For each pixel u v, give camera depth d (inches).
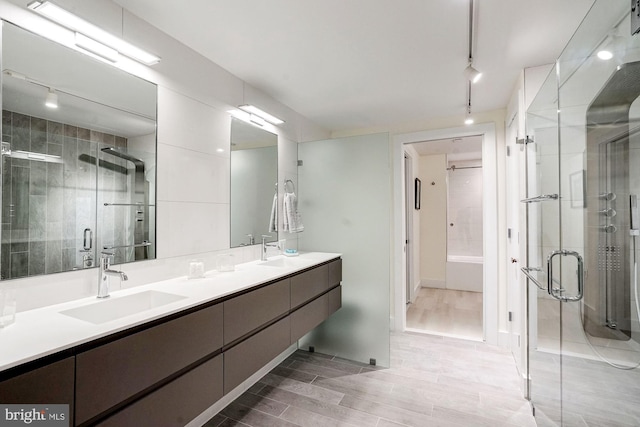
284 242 112.6
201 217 79.4
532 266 82.5
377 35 71.2
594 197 49.9
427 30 69.2
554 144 65.2
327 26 67.7
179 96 73.8
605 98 45.4
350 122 139.7
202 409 54.1
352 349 110.7
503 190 121.5
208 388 55.6
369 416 77.7
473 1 59.3
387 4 60.4
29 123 48.8
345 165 114.0
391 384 93.1
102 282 55.1
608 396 48.1
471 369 102.3
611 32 42.8
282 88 101.1
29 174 48.7
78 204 54.9
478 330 138.2
